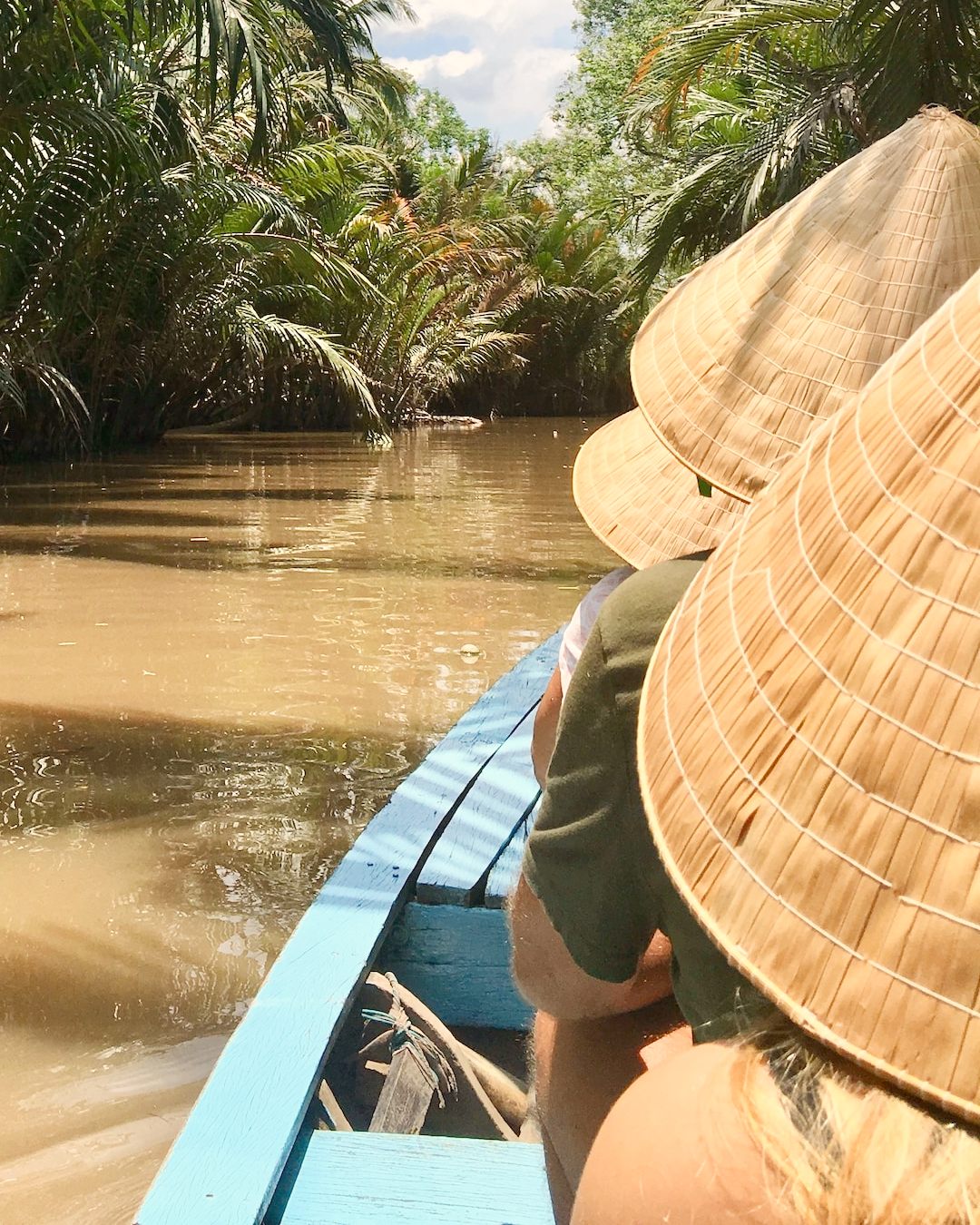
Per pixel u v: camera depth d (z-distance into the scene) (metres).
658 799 0.70
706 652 0.71
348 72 14.46
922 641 0.62
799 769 0.64
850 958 0.59
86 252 14.52
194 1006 2.74
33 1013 2.68
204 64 14.91
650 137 21.53
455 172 34.00
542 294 32.56
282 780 4.25
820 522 0.69
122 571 8.16
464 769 3.21
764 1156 0.59
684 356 1.40
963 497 0.63
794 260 1.38
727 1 12.95
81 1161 2.19
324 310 21.42
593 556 9.34
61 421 16.08
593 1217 0.67
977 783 0.59
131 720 4.89
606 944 1.15
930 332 0.69
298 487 13.84
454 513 11.79
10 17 11.50
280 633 6.46
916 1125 0.56
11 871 3.43
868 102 11.29
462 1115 2.12
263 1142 1.58
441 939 2.48
